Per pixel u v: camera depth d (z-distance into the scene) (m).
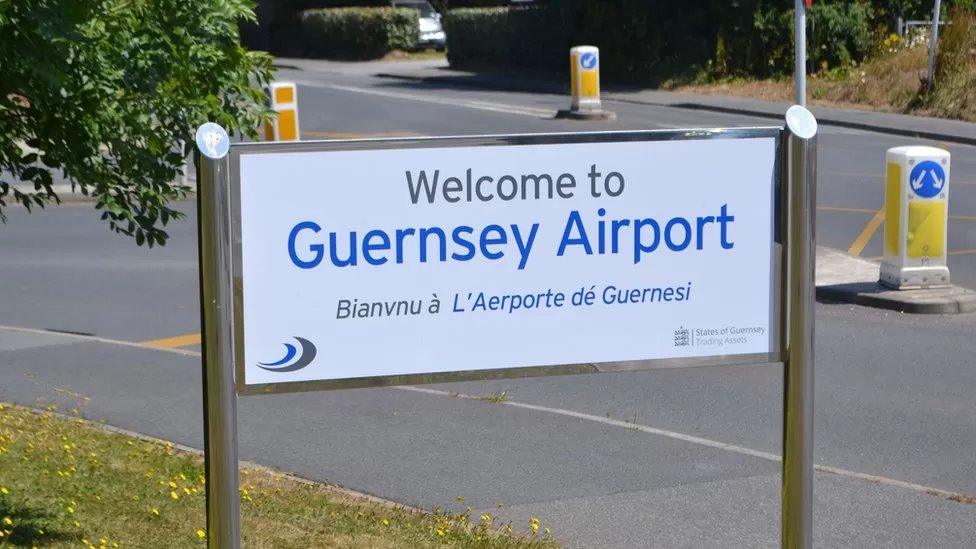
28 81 4.92
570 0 40.78
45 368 9.88
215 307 3.63
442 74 43.41
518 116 29.52
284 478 7.00
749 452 7.77
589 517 6.58
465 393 9.28
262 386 3.75
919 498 6.88
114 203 5.41
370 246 3.78
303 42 55.59
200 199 3.60
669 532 6.35
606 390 9.34
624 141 3.91
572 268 3.94
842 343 10.75
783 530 4.16
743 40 36.38
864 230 16.27
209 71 5.43
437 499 6.89
